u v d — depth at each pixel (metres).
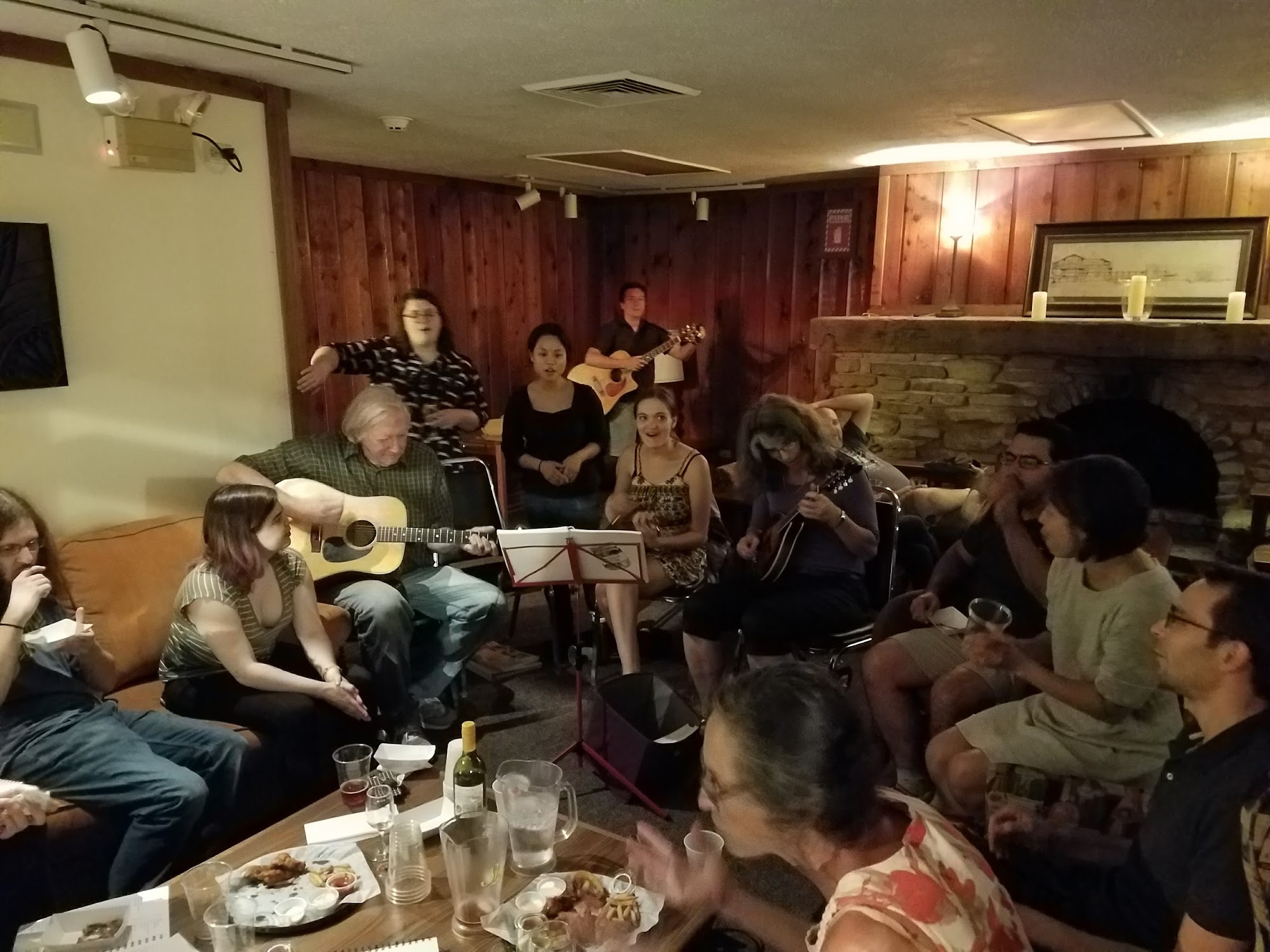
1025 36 2.23
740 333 5.88
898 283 4.91
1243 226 3.96
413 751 2.00
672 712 2.61
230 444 2.86
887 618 2.49
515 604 3.65
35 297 2.30
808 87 2.82
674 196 5.96
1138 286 4.06
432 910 1.52
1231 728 1.44
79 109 2.37
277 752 2.27
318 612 2.57
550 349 3.59
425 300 3.43
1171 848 1.50
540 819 1.64
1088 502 1.86
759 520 2.97
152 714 2.24
